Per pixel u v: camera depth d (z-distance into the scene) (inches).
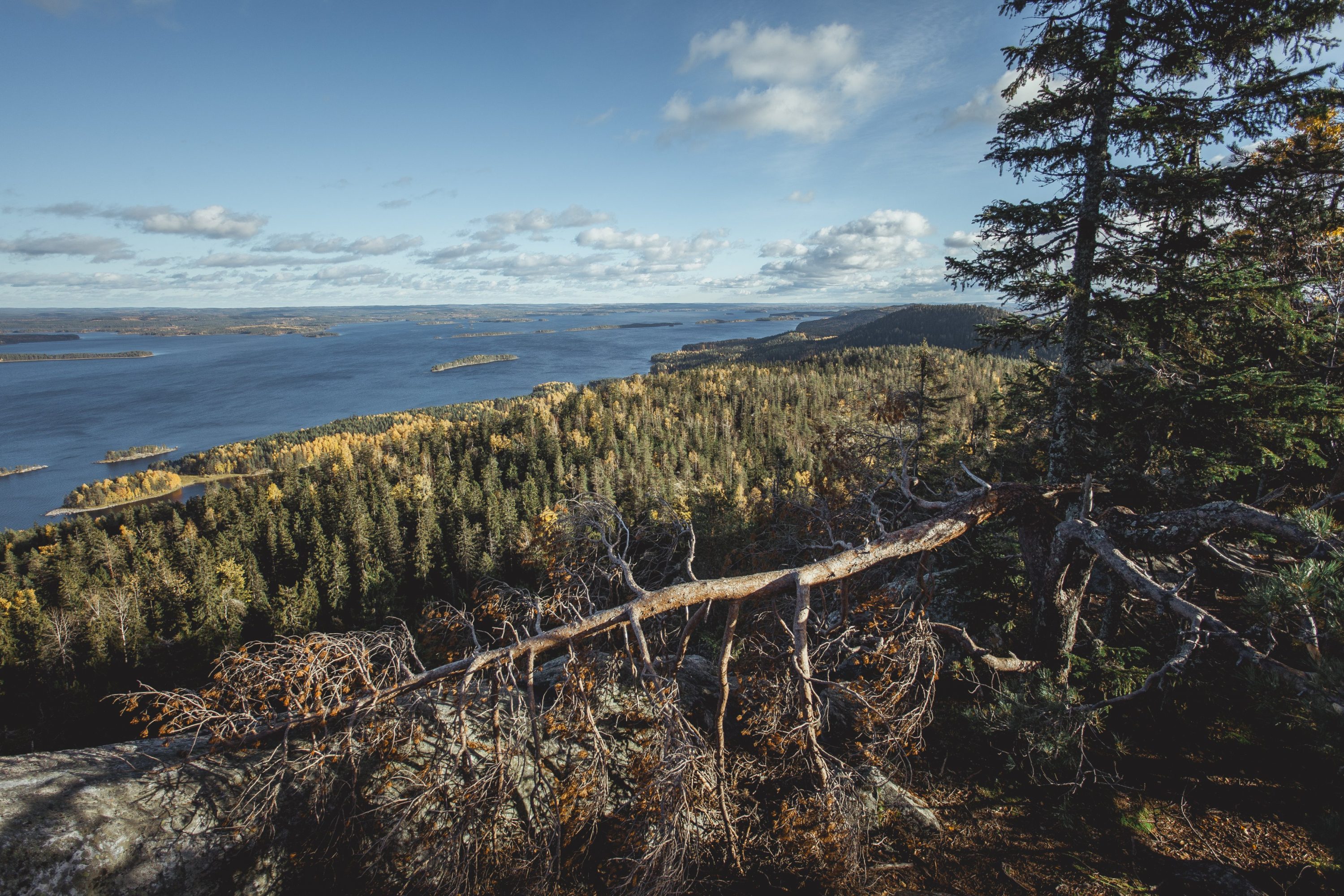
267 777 203.8
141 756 204.7
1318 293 333.4
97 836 173.8
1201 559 315.6
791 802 242.8
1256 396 287.4
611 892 217.5
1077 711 244.8
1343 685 144.6
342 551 2094.0
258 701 214.8
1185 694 305.0
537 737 225.6
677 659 267.6
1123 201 320.5
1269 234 323.6
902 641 260.8
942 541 272.8
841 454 475.2
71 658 1498.5
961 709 329.4
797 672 239.1
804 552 421.4
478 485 2982.3
